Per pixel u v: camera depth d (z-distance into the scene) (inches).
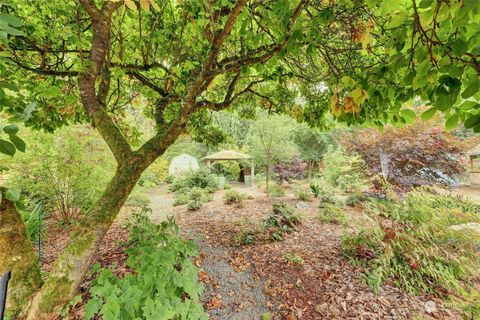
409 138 212.2
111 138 61.2
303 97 160.2
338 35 90.7
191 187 453.4
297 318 97.0
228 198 312.5
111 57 91.2
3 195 42.8
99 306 55.5
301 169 482.0
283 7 55.9
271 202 299.1
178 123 64.1
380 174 213.3
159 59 115.6
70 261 43.5
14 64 86.7
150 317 55.4
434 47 38.9
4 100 38.4
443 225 120.6
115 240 159.9
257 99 166.4
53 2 85.6
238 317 98.7
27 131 183.8
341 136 305.6
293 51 62.4
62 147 201.0
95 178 215.9
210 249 157.2
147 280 66.1
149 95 122.2
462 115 41.1
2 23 29.7
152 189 499.8
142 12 97.3
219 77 146.6
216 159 530.9
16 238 44.9
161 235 99.7
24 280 42.9
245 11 69.5
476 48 31.2
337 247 149.9
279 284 117.6
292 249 151.8
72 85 103.5
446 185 202.7
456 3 30.5
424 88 42.4
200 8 80.3
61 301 40.5
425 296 102.3
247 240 164.9
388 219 137.4
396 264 114.7
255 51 81.2
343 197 297.3
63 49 89.4
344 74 71.4
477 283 102.7
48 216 211.5
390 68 50.8
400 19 40.4
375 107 63.5
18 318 38.5
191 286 74.7
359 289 108.8
